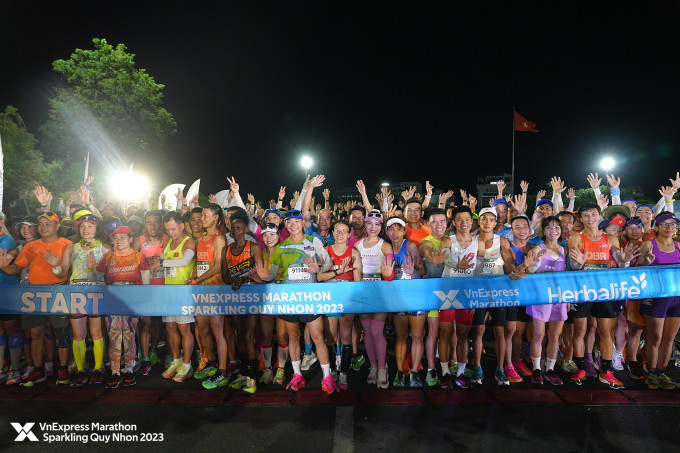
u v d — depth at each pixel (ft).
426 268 16.46
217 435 12.46
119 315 15.48
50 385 16.15
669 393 14.99
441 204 26.37
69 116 77.61
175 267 16.08
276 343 18.99
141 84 87.04
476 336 15.90
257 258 15.24
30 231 16.90
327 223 21.61
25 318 15.70
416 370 15.84
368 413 13.74
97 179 76.23
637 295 15.02
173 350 16.88
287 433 12.56
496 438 12.20
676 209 27.61
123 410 14.02
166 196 31.12
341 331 15.80
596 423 12.96
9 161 72.64
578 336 16.25
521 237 16.10
